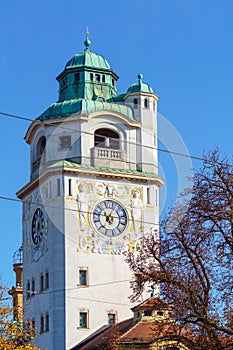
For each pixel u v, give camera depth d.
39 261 109.69
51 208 106.94
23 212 115.31
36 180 110.00
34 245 111.25
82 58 115.38
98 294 105.50
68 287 104.81
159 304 52.31
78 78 114.50
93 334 104.19
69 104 110.62
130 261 54.75
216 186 51.62
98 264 106.12
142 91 112.25
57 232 106.00
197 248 51.62
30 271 112.00
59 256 105.56
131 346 60.56
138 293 54.25
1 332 69.62
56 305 104.94
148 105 112.25
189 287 51.28
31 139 113.56
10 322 70.00
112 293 106.06
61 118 109.44
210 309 51.16
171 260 52.34
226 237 51.34
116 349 61.22
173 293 51.59
